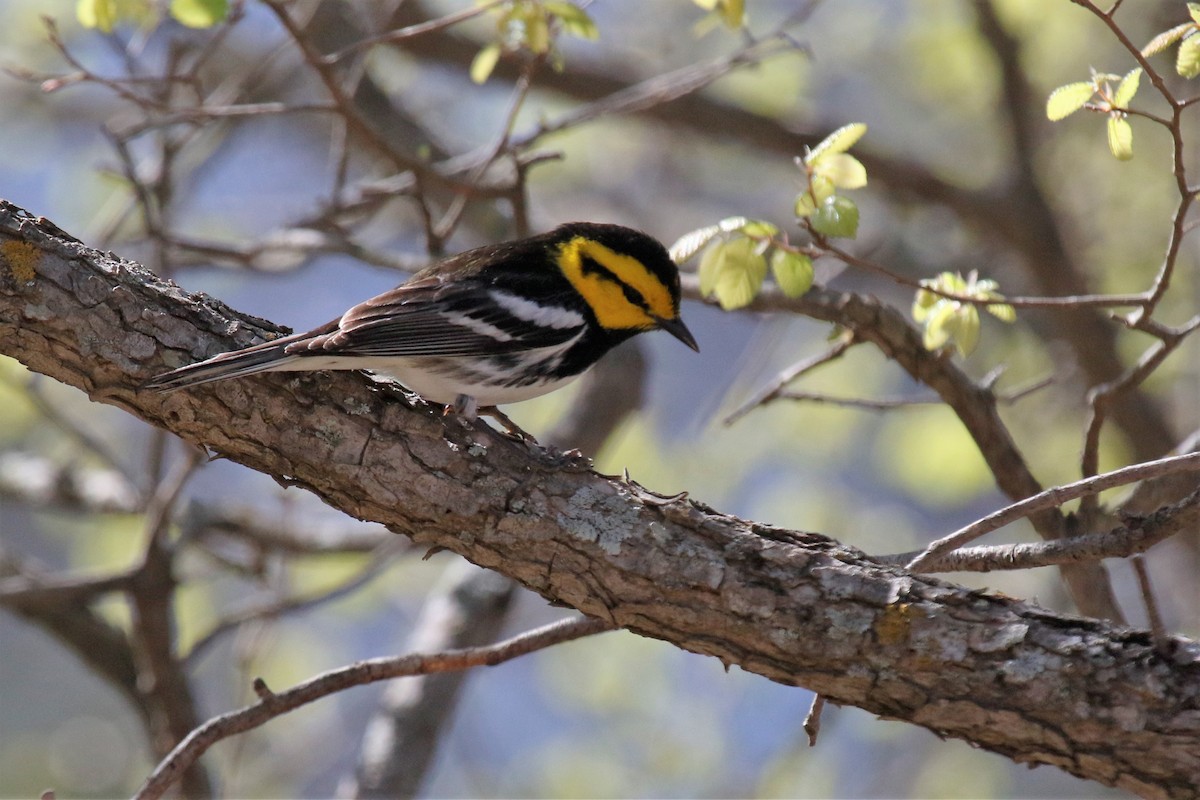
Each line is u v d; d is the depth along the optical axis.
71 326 6.29
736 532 5.98
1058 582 13.90
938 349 8.53
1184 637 5.40
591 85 16.98
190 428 6.40
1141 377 7.75
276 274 13.53
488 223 15.95
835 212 6.94
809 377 16.31
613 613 6.04
